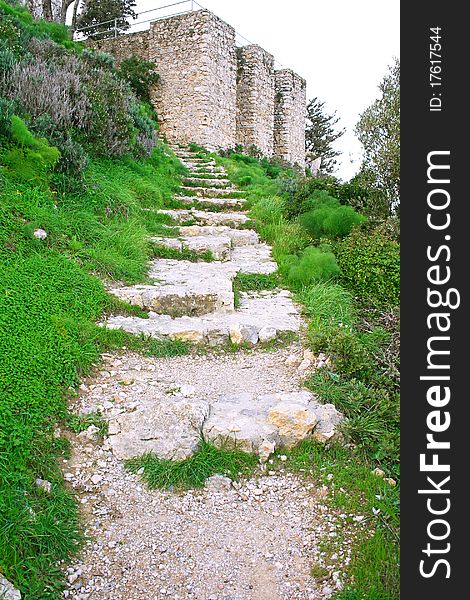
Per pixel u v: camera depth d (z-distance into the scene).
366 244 7.64
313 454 3.85
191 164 15.77
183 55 19.33
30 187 6.77
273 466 3.78
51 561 2.87
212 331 5.55
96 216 7.47
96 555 2.99
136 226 8.02
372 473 3.66
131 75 19.38
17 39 9.62
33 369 4.06
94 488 3.46
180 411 3.95
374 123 10.27
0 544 2.78
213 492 3.53
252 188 12.95
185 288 6.31
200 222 9.83
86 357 4.62
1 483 3.13
